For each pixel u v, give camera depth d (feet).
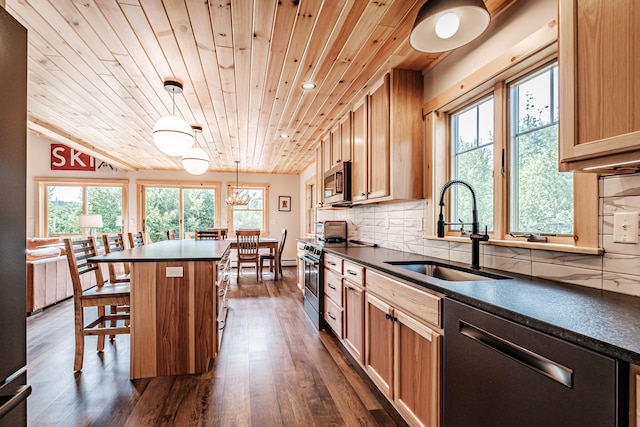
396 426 5.39
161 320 7.25
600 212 3.91
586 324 2.58
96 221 19.93
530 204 5.26
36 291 11.60
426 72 7.72
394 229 9.21
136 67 7.73
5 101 2.50
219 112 10.99
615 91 2.78
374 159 8.51
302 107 10.49
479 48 6.00
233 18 5.83
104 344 8.89
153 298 7.25
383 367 5.87
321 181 14.14
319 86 8.84
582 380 2.36
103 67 7.72
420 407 4.62
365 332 6.69
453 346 3.86
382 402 6.10
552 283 4.30
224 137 14.44
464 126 6.97
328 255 9.59
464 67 6.41
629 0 2.67
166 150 8.71
